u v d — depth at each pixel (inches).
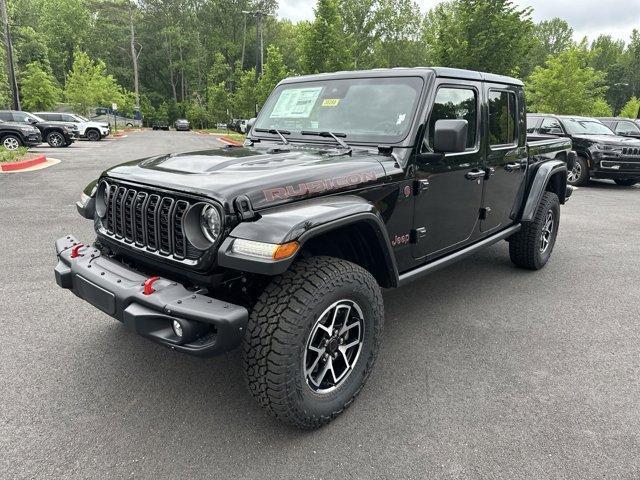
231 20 2856.8
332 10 935.7
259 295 102.7
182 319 88.8
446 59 804.6
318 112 143.1
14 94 1112.2
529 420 108.2
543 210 197.5
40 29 2659.9
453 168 140.0
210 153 126.0
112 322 151.2
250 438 100.5
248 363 94.0
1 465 90.7
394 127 127.1
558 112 1025.5
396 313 166.1
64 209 310.3
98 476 88.9
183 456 94.8
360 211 103.0
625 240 273.6
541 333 152.5
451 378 125.3
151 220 103.8
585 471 92.7
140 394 114.8
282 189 97.0
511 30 763.4
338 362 109.3
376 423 106.3
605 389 121.4
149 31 2938.0
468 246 160.1
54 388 116.1
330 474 91.0
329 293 96.3
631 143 464.1
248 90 1535.4
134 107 2573.8
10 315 154.1
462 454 97.0
